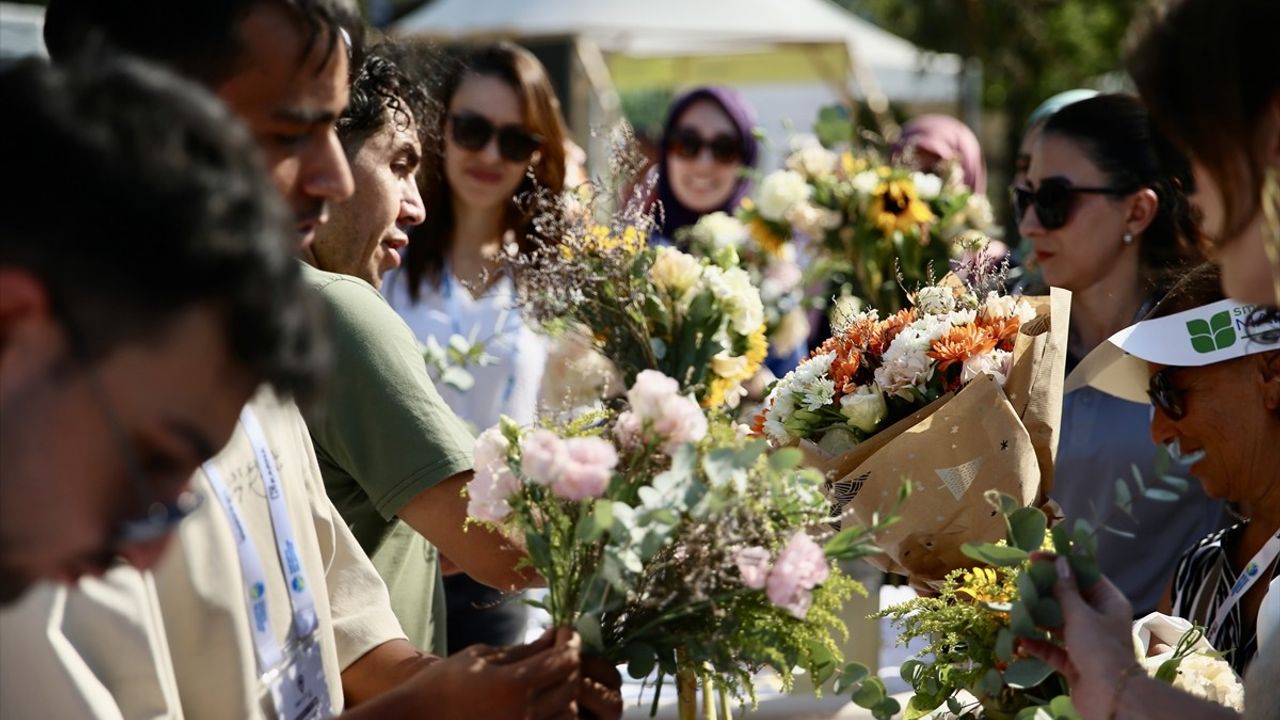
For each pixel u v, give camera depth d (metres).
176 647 1.77
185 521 1.77
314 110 1.66
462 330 4.24
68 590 1.62
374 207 2.71
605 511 1.75
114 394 1.12
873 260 4.61
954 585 2.25
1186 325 2.42
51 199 1.07
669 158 6.81
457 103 4.43
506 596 2.52
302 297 1.18
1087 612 1.82
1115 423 3.82
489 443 2.00
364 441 2.45
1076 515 3.84
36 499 1.12
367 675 2.20
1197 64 1.47
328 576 2.25
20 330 1.09
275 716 1.87
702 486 1.81
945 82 13.44
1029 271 4.20
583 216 2.23
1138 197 3.92
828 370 2.69
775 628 1.89
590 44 10.66
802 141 5.18
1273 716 1.67
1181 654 2.17
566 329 2.22
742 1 11.26
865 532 2.02
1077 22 17.73
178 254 1.08
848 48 11.48
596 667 1.91
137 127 1.11
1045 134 4.10
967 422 2.38
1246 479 2.45
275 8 1.61
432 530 2.46
